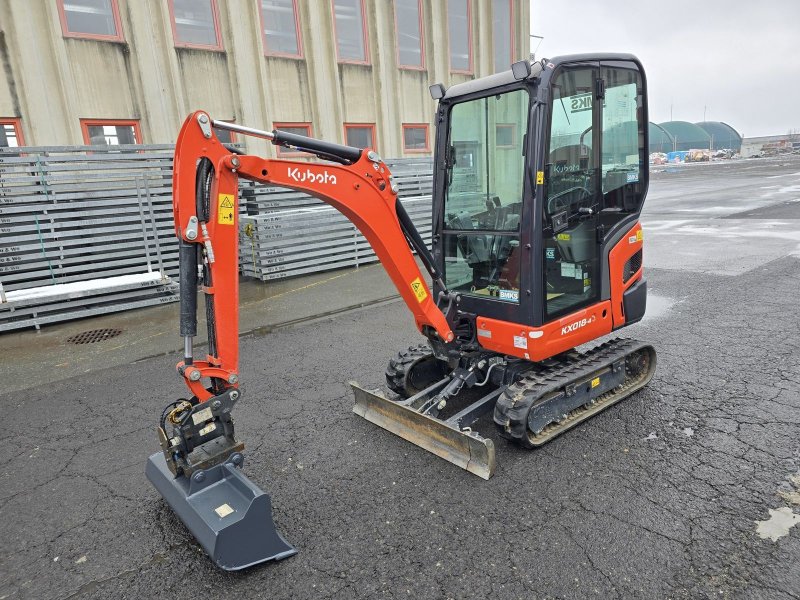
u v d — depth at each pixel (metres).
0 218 7.93
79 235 8.54
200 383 3.10
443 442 4.07
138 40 10.60
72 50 10.00
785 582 2.80
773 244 11.51
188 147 2.97
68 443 4.69
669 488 3.60
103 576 3.15
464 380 4.44
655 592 2.78
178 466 3.21
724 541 3.10
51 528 3.59
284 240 10.19
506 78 3.91
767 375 5.21
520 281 4.03
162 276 8.95
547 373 4.32
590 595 2.79
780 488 3.54
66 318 8.04
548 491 3.64
